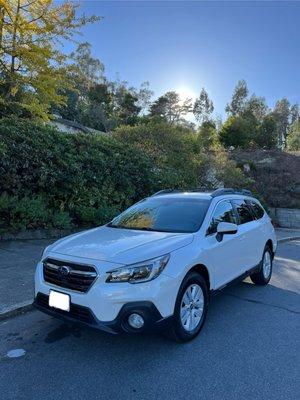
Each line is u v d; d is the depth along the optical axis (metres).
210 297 4.93
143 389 3.40
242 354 4.15
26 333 4.57
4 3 13.32
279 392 3.42
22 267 7.05
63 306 4.02
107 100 66.50
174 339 4.28
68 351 4.11
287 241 15.43
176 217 5.36
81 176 10.78
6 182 9.34
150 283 3.88
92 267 3.93
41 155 9.85
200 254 4.59
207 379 3.60
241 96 87.00
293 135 56.00
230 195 6.38
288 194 27.06
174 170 15.38
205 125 56.72
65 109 43.44
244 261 6.12
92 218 11.15
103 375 3.62
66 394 3.30
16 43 13.97
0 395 3.28
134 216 5.72
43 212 9.80
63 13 14.16
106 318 3.79
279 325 5.09
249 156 35.00
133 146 14.07
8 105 14.59
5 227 9.27
